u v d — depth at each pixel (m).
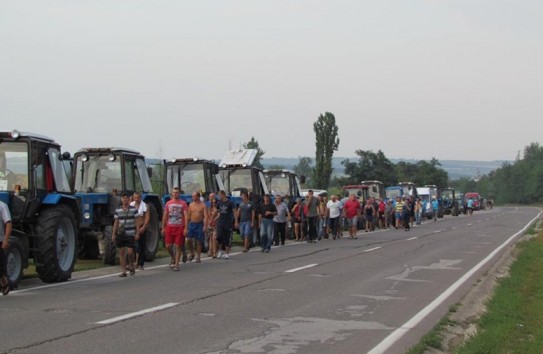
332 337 9.52
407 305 12.33
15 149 14.83
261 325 10.23
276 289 14.01
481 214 79.56
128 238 16.14
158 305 11.81
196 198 19.95
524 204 158.75
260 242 25.06
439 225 48.09
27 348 8.46
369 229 40.50
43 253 14.60
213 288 14.06
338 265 19.06
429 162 115.06
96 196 19.22
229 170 28.86
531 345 9.21
